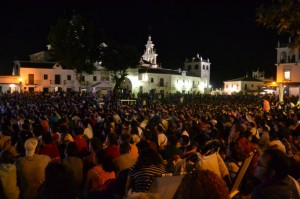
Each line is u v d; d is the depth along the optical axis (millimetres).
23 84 63375
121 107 24953
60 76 66188
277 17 6754
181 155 7617
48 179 3686
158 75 78938
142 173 5016
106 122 13430
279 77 53062
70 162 6277
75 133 9227
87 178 5906
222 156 7008
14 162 6332
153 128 11273
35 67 64312
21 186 6172
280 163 3654
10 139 8930
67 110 21281
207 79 93625
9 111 19344
